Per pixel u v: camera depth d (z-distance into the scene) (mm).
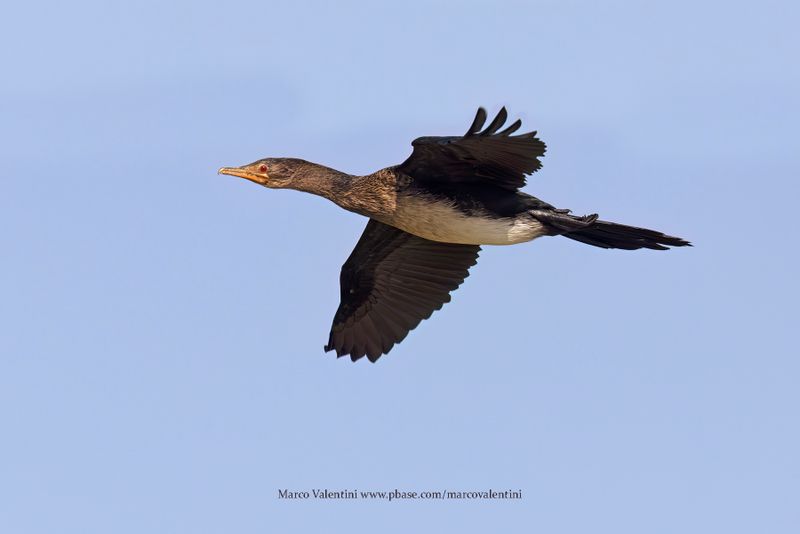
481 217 16203
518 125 14531
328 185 17250
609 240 16672
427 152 15625
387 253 17953
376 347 18156
